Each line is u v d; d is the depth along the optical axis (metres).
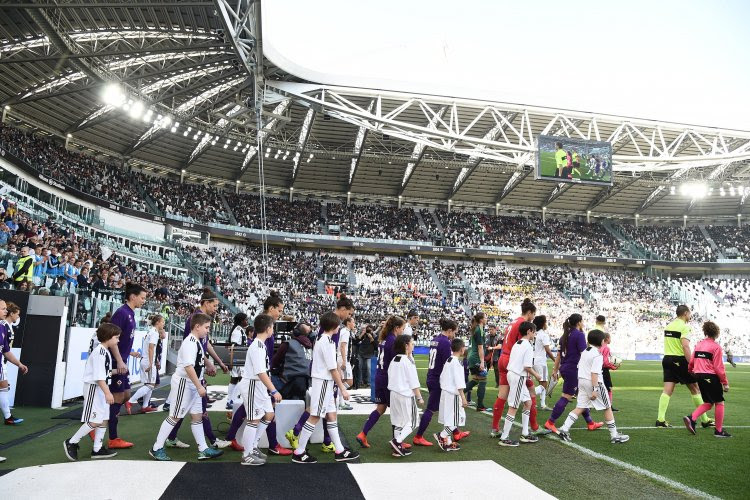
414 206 50.12
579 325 8.20
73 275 16.58
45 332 10.45
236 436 6.98
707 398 8.18
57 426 8.38
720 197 48.44
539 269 49.81
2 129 28.47
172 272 35.41
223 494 5.00
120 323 7.05
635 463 6.38
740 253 49.50
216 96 30.23
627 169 37.06
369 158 40.91
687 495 5.17
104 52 21.75
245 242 43.75
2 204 20.12
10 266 13.57
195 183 43.12
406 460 6.51
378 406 7.38
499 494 5.12
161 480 5.38
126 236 34.56
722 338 43.06
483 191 48.06
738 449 7.14
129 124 33.66
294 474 5.75
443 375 7.25
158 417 9.74
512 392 7.42
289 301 37.41
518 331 7.65
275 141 37.06
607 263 49.12
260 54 23.95
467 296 43.53
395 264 46.03
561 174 29.75
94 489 5.05
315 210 46.47
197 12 21.12
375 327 19.38
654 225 53.34
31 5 18.22
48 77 26.34
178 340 20.98
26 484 5.19
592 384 7.57
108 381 6.58
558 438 7.88
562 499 5.00
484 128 37.16
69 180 31.86
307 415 6.86
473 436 8.15
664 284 49.25
